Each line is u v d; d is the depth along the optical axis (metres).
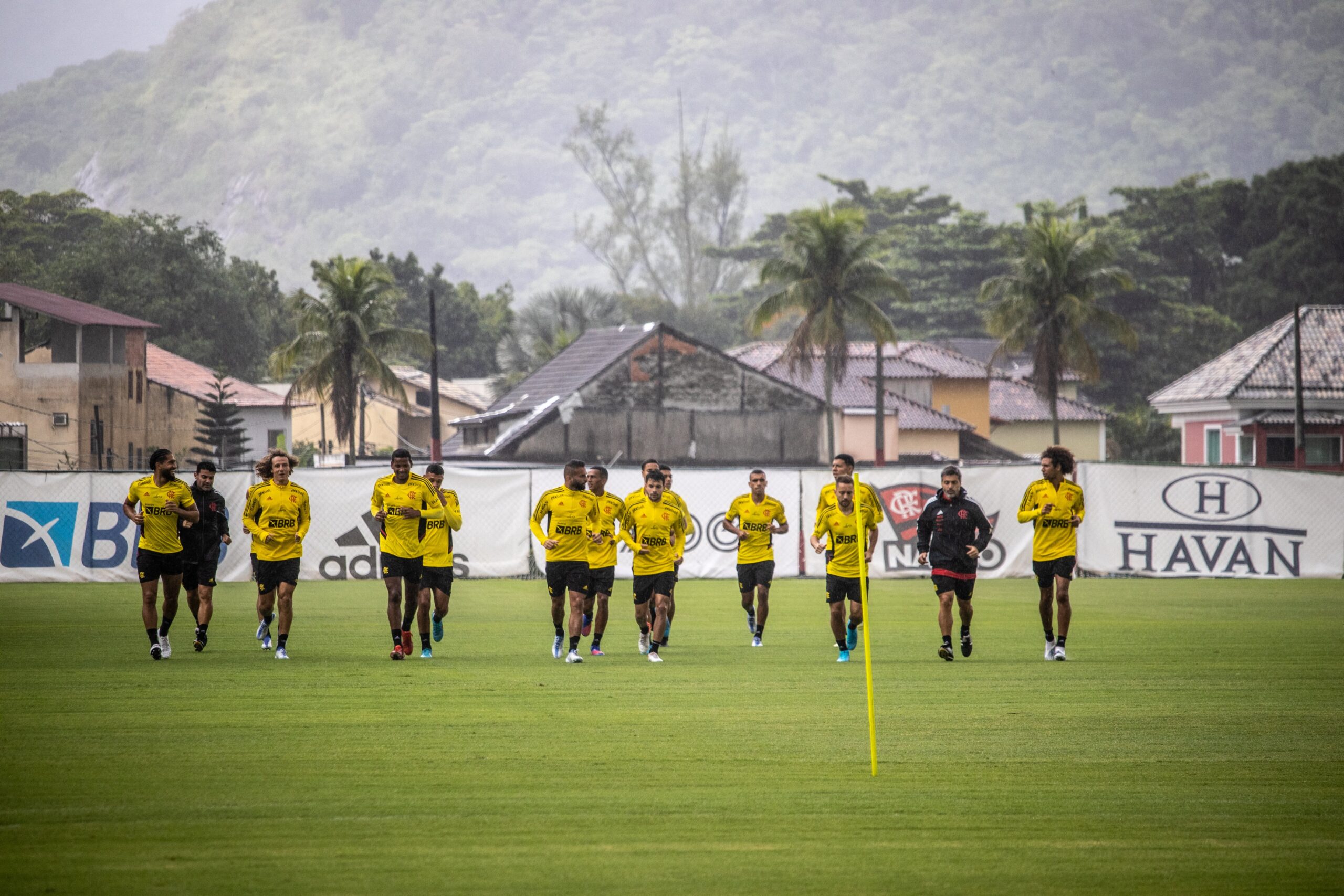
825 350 173.50
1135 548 81.44
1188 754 27.92
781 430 184.38
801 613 63.00
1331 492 82.12
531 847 20.97
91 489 76.31
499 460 173.62
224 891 18.83
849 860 20.36
